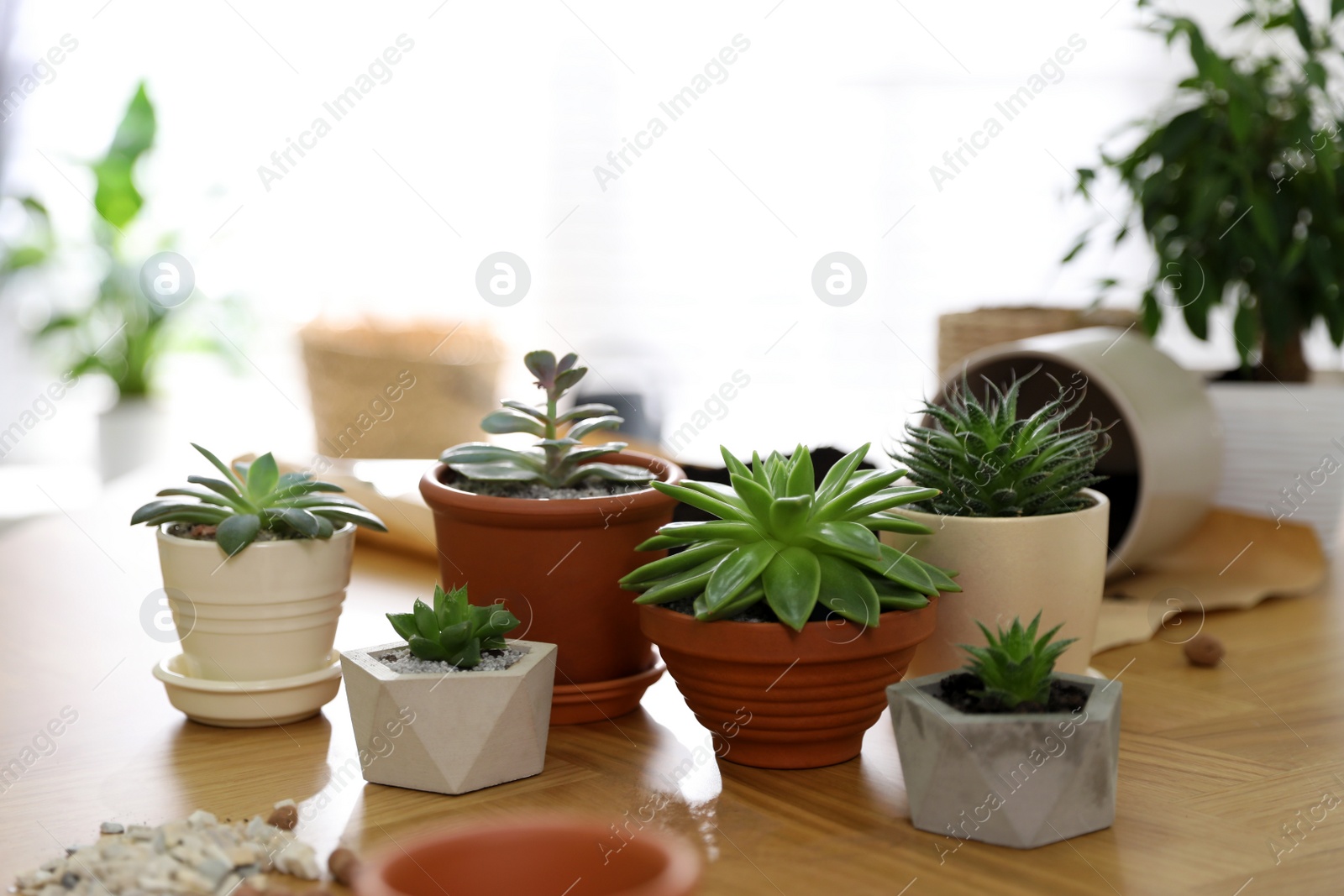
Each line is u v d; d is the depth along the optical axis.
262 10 3.70
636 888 0.73
